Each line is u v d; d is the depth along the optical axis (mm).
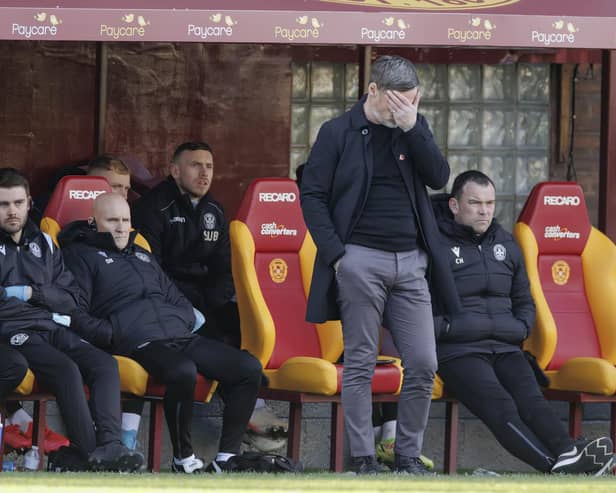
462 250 26812
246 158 40406
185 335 25594
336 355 27312
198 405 27359
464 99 42406
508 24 26438
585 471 24812
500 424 25484
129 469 23094
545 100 42656
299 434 25984
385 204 22219
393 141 22172
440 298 22766
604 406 29250
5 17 25438
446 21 26281
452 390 26078
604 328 28547
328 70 41531
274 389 26031
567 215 28766
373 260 22156
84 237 26094
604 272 28750
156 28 25766
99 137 35469
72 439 23359
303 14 26047
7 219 24688
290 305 27469
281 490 19281
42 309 24484
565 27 26578
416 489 19875
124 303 25688
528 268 28141
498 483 21172
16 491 18703
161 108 39594
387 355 27609
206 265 29703
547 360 27828
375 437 27578
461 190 27047
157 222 29156
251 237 27125
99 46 35375
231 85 40188
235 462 24469
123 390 24656
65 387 23375
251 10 25953
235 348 26219
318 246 22250
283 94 40594
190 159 29312
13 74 37906
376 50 41500
